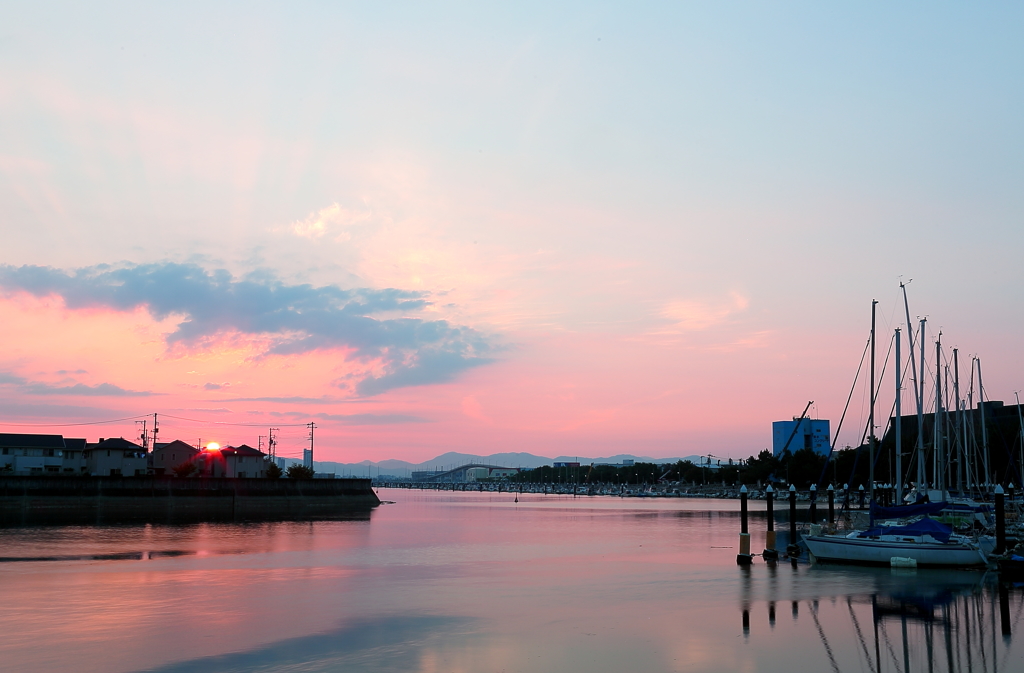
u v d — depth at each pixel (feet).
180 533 306.76
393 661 102.17
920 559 186.70
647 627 123.24
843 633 120.16
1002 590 157.28
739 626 124.36
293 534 308.40
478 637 115.85
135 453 536.42
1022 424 368.68
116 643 109.91
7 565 195.93
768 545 208.95
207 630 118.73
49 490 424.87
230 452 593.83
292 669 98.27
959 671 101.55
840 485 545.85
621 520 435.12
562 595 153.07
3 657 102.06
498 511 567.59
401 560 215.72
